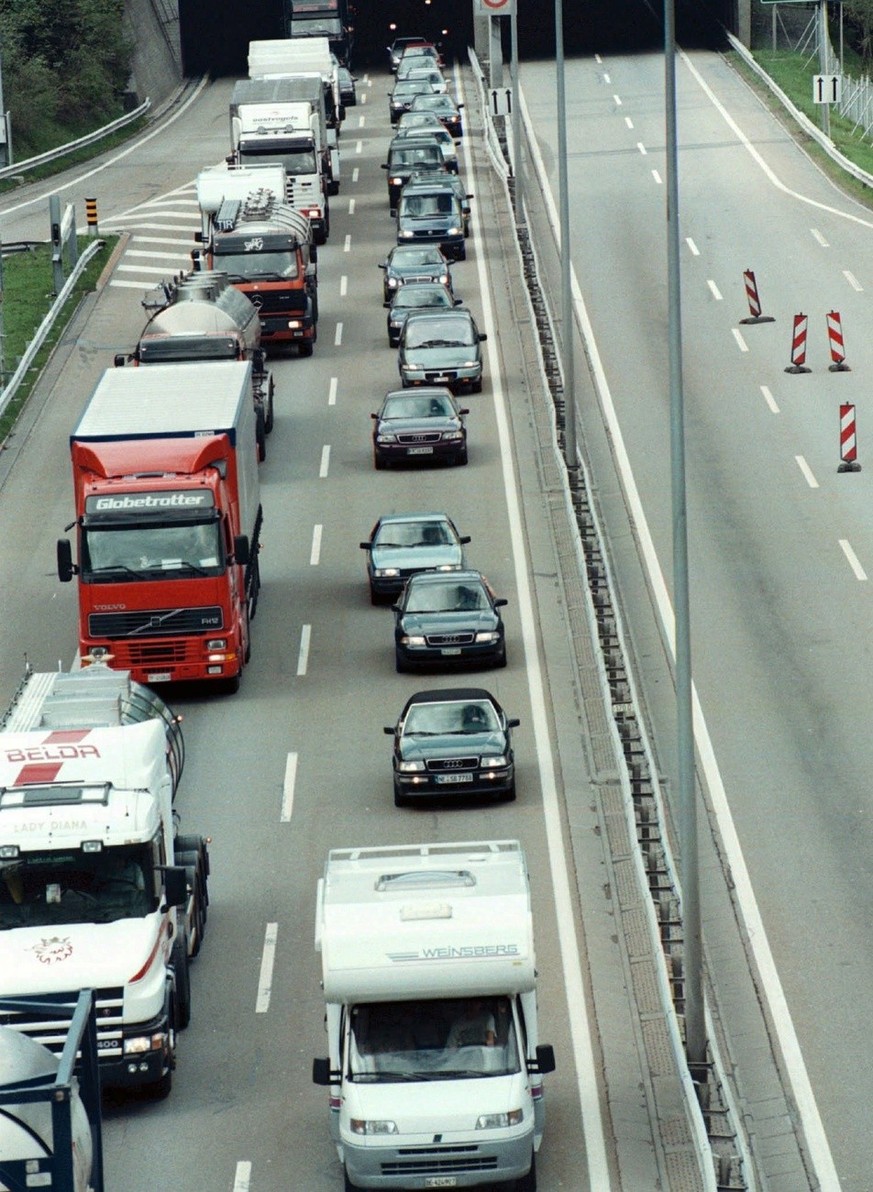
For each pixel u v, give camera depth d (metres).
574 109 180.75
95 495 67.44
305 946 48.69
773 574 75.69
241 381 75.38
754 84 188.12
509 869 39.81
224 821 56.59
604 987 45.88
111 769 43.88
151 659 67.06
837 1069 42.47
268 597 77.88
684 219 138.00
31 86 192.25
